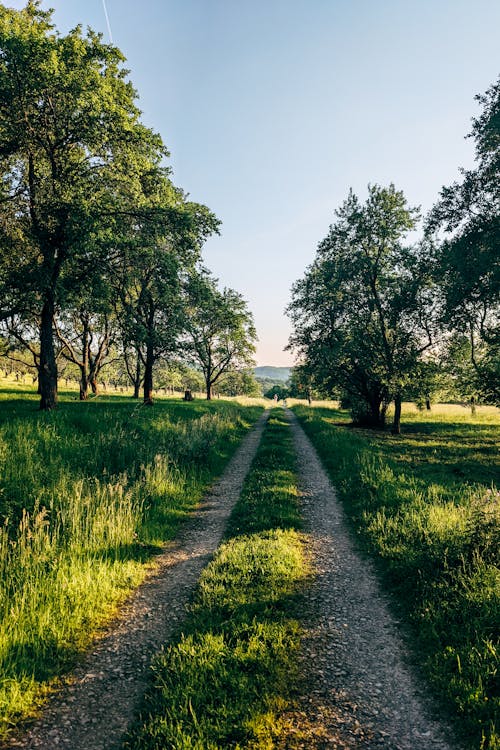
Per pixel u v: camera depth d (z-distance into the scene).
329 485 12.94
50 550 6.86
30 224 19.81
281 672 4.46
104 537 7.93
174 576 7.07
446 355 28.53
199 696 4.05
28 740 3.77
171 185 22.55
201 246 23.00
